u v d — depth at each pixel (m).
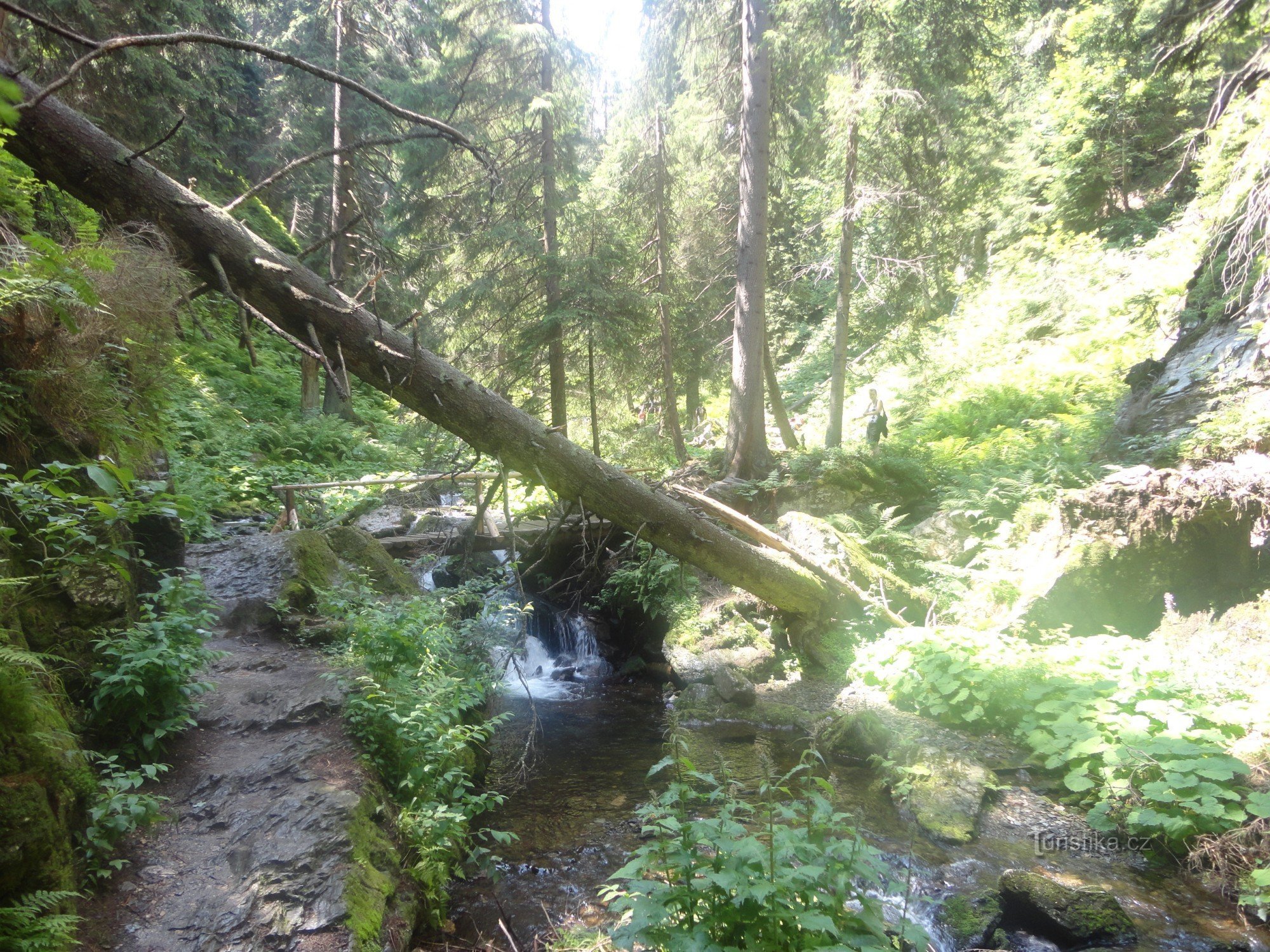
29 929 2.88
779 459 13.32
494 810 6.32
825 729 7.77
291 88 20.00
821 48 13.02
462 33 13.91
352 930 3.58
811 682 9.12
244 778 4.58
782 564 9.21
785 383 23.64
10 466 4.25
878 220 14.25
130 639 4.69
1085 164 20.58
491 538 11.19
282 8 26.53
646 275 16.39
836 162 13.91
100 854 3.71
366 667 5.97
